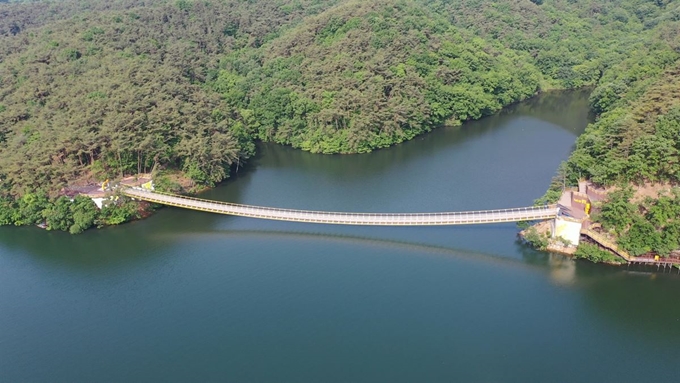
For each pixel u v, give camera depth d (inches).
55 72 7819.9
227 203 5841.5
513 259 4783.5
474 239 5187.0
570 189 5383.9
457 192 6259.8
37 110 7111.2
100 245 5423.2
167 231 5659.5
